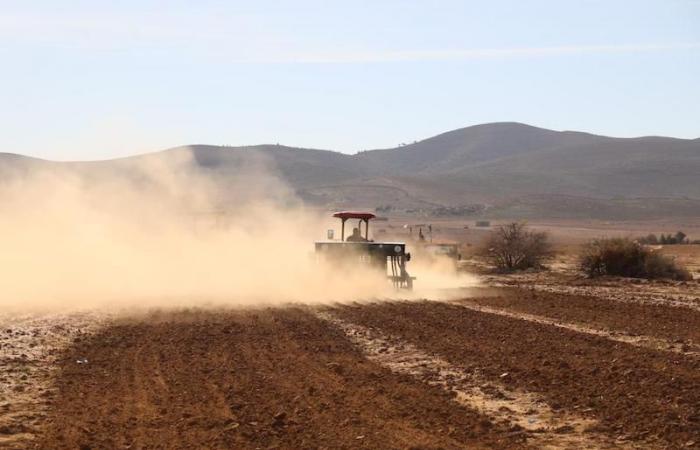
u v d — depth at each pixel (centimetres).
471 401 1510
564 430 1319
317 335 2272
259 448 1235
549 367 1769
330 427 1335
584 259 4819
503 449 1223
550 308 2908
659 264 4628
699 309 2922
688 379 1625
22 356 1959
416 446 1225
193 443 1262
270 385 1636
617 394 1522
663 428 1306
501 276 4778
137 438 1295
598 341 2108
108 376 1750
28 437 1310
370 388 1605
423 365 1830
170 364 1867
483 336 2203
